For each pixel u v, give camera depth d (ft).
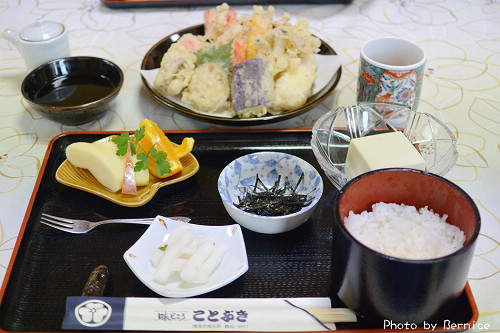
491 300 1.67
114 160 1.93
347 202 1.61
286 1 3.11
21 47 2.50
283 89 2.22
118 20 3.03
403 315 1.50
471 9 3.11
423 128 2.04
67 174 1.99
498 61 2.70
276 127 2.32
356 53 2.75
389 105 2.07
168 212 1.92
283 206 1.86
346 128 2.08
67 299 1.56
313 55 2.42
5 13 3.09
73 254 1.78
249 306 1.57
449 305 1.52
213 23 2.52
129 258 1.65
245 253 1.68
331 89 2.30
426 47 2.79
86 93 2.38
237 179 1.97
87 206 1.95
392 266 1.39
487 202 1.97
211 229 1.79
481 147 2.21
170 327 1.53
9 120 2.40
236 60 2.32
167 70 2.29
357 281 1.49
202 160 2.12
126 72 2.64
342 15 3.05
